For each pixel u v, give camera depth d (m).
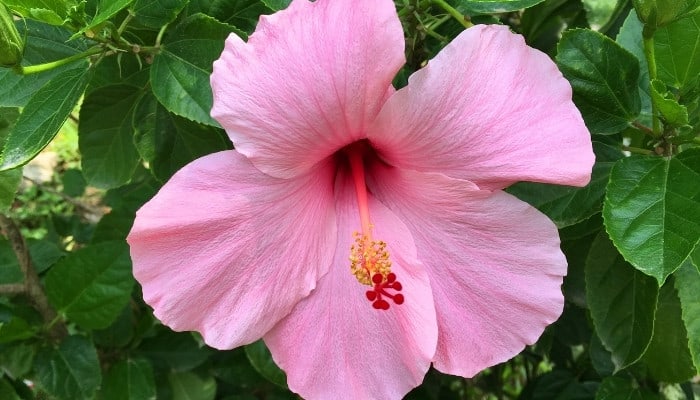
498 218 0.16
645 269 0.15
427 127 0.15
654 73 0.17
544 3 0.25
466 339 0.17
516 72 0.15
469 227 0.16
